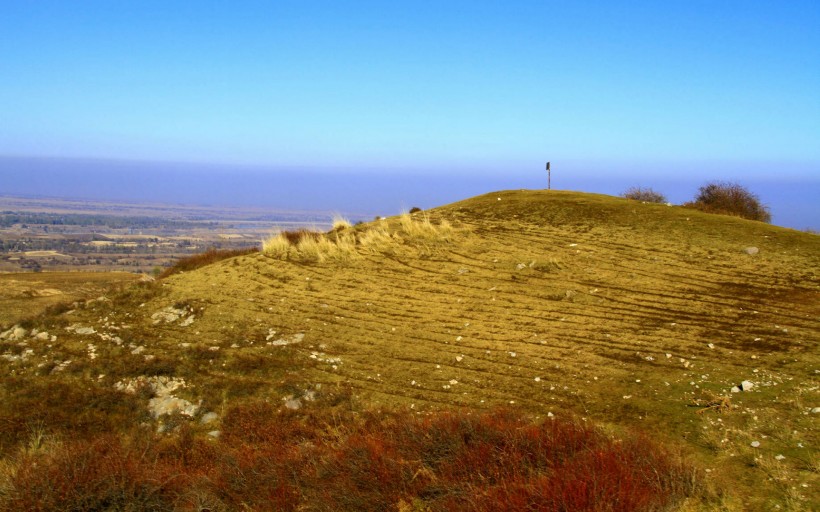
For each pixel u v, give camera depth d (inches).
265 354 412.8
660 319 416.8
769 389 302.5
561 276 518.9
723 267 508.1
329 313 478.6
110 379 383.2
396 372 375.2
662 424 282.5
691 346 370.3
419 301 492.4
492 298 485.1
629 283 489.4
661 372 340.2
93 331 462.9
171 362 400.8
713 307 428.8
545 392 333.1
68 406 351.3
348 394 348.5
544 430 263.4
